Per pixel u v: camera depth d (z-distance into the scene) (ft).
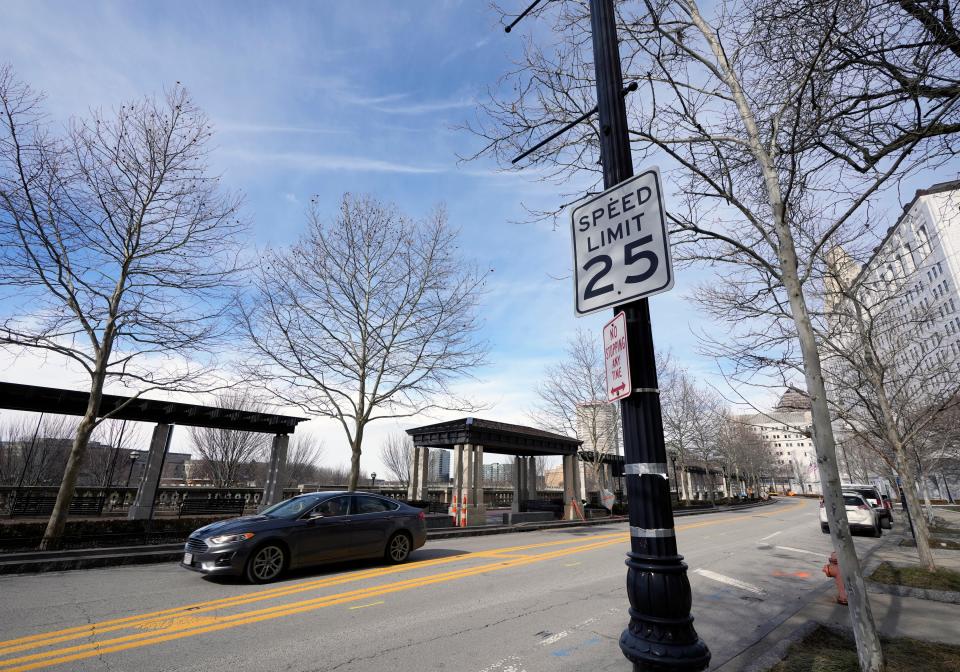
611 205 9.22
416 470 73.10
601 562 36.81
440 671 15.29
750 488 239.30
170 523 44.09
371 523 32.14
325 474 200.75
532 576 30.81
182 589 24.84
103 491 60.03
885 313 35.24
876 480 144.15
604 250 9.17
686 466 144.25
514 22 16.28
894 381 35.83
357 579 28.25
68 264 36.68
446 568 32.71
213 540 26.14
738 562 38.37
